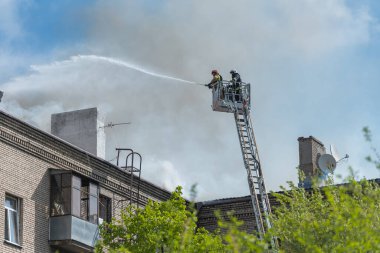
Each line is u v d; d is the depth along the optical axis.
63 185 47.69
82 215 48.94
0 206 44.47
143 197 53.84
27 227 45.88
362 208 31.23
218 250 37.56
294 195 37.72
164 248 37.19
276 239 34.56
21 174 45.88
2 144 44.97
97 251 44.81
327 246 29.86
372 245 27.48
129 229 44.25
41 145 47.16
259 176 48.81
